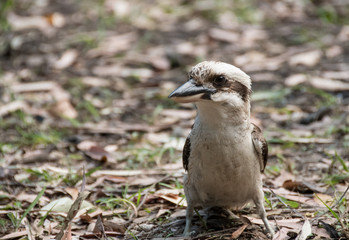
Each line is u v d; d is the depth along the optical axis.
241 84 7.28
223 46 17.86
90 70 16.25
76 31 19.16
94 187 9.42
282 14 20.67
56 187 9.29
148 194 8.85
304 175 9.66
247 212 8.38
